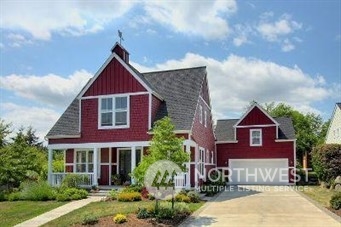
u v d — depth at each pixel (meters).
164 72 28.89
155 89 27.25
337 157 27.52
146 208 15.48
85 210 16.78
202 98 28.95
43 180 25.75
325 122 63.28
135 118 24.70
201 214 16.23
